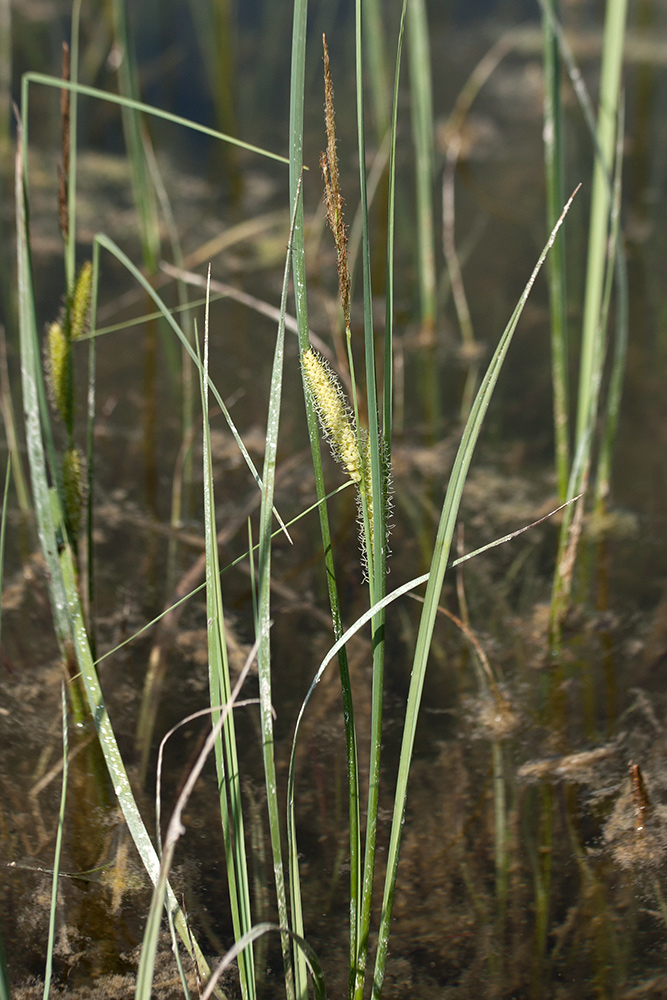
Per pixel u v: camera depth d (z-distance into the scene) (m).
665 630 1.25
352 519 1.45
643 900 1.07
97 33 2.76
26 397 1.08
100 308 1.91
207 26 3.10
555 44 1.21
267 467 0.92
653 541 1.39
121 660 1.21
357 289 2.04
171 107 2.65
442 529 0.93
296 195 0.92
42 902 1.06
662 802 1.12
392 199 0.92
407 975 1.03
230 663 1.21
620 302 1.32
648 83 2.68
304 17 0.91
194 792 1.12
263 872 1.08
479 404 0.93
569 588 1.22
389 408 0.93
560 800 1.12
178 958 0.95
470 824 1.11
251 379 1.74
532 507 1.47
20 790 1.12
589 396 1.19
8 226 2.14
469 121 2.77
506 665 1.22
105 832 1.10
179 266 1.63
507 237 2.22
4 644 1.21
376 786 0.95
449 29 3.42
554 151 1.22
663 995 1.02
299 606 1.28
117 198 2.35
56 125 2.59
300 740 1.16
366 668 1.21
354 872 0.97
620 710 1.18
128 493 1.47
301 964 0.96
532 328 1.92
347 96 2.83
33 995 1.01
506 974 1.03
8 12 2.66
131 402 1.68
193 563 1.34
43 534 1.11
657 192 2.40
